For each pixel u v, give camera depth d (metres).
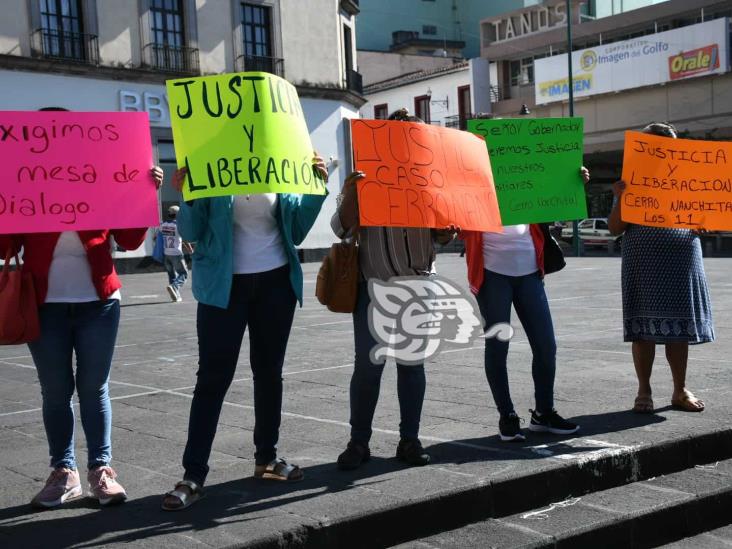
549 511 3.79
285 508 3.43
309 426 4.92
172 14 25.22
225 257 3.62
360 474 3.89
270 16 27.39
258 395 3.86
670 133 5.03
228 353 3.68
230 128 3.63
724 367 6.30
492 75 41.81
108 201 3.67
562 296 12.98
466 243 4.55
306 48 28.27
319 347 8.47
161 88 24.92
